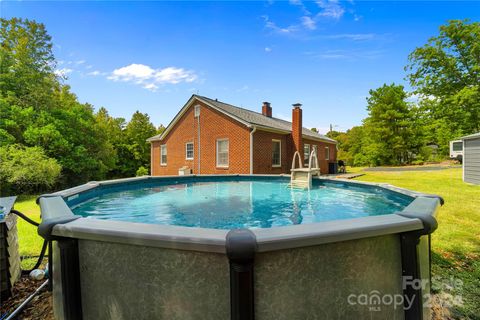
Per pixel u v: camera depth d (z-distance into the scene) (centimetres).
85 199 420
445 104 1750
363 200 456
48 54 1606
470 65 1669
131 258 131
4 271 232
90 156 1518
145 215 372
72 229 138
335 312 128
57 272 163
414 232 143
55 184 1290
